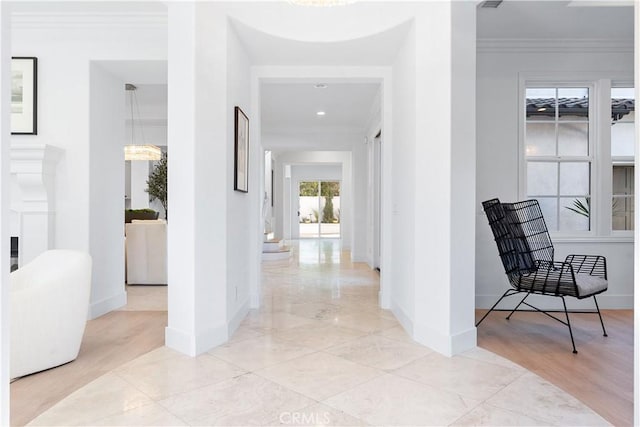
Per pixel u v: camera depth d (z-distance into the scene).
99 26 3.63
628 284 4.10
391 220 4.01
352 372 2.42
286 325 3.43
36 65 3.61
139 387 2.20
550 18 3.62
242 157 3.45
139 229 5.37
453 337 2.71
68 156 3.63
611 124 4.21
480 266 4.12
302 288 5.11
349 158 10.88
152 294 4.80
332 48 3.56
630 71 4.13
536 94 4.31
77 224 3.63
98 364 2.55
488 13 3.51
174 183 2.81
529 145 4.29
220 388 2.19
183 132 2.76
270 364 2.54
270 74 3.98
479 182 4.13
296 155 11.65
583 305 4.08
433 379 2.32
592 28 3.82
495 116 4.14
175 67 2.79
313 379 2.31
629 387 2.24
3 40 1.41
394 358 2.65
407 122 3.32
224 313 2.99
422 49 2.97
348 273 6.33
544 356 2.72
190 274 2.73
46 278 2.46
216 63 2.92
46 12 3.55
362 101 6.13
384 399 2.07
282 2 3.31
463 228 2.76
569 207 4.26
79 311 2.58
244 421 1.85
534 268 3.41
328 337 3.10
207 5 2.83
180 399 2.06
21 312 2.32
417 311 3.04
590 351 2.82
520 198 4.12
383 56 3.75
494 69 4.14
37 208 3.51
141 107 6.84
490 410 1.96
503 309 4.10
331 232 14.05
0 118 1.39
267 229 11.58
